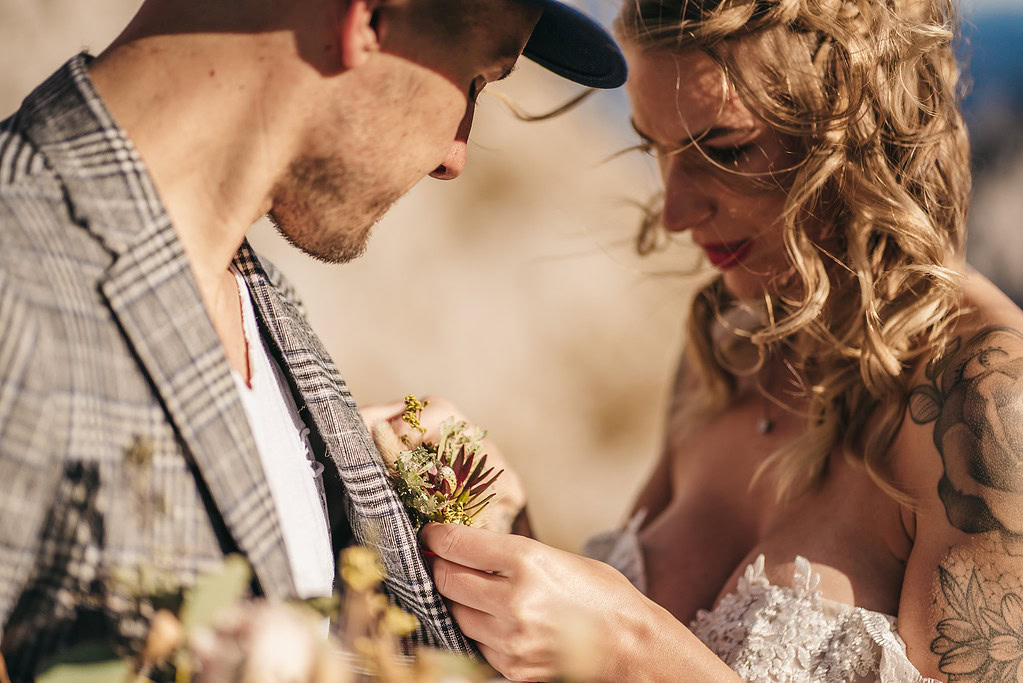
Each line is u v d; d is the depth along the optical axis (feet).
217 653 2.50
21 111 3.61
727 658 5.41
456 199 20.08
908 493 5.16
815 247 5.62
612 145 22.81
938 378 5.15
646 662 4.55
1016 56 20.25
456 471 4.87
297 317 4.99
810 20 5.32
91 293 3.26
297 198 3.94
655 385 20.42
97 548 3.22
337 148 3.78
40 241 3.17
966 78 6.40
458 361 18.72
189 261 3.65
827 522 5.66
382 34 3.67
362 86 3.69
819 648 5.17
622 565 6.83
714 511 6.70
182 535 3.38
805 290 5.69
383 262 18.72
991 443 4.75
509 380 19.11
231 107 3.63
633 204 7.66
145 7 3.78
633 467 19.70
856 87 5.37
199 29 3.63
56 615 3.24
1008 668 4.58
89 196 3.33
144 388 3.35
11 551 2.97
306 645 2.56
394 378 18.06
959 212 5.98
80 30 15.56
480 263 19.75
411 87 3.79
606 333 20.38
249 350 4.42
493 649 4.49
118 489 3.24
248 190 3.72
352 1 3.52
